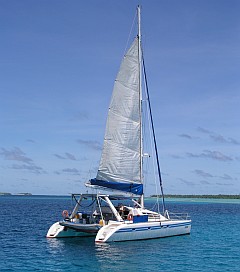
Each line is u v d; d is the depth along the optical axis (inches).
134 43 1093.1
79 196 1034.7
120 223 958.4
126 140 1069.8
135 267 726.5
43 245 949.8
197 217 2261.3
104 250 876.6
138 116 1088.2
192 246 976.9
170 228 1076.5
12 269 701.9
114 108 1068.5
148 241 1005.2
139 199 1084.5
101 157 1048.8
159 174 1178.0
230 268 736.3
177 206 4451.3
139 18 1110.4
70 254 833.5
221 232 1359.5
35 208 3198.8
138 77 1094.4
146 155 1094.4
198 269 723.4
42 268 709.3
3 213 2340.1
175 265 753.6
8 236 1146.7
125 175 1061.8
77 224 969.5
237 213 2856.8
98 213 1055.0
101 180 1035.9
